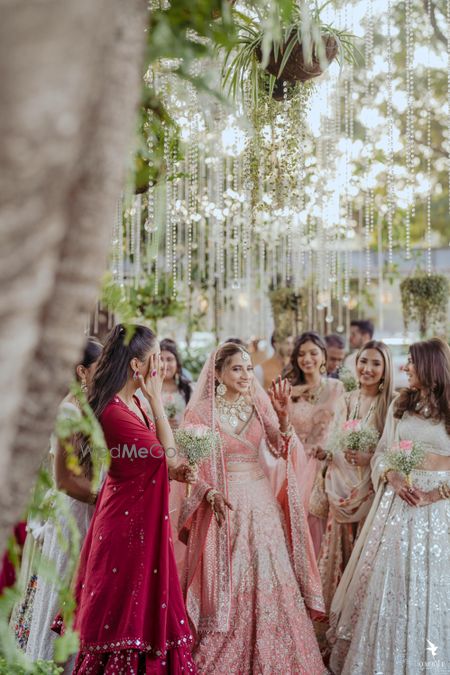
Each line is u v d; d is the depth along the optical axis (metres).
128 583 2.95
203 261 6.97
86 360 3.44
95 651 2.90
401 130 7.09
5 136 0.79
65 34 0.80
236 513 3.63
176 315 7.27
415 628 3.45
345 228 6.02
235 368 3.82
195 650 3.42
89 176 0.96
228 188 5.41
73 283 0.96
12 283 0.85
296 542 3.72
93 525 3.10
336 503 4.30
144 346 3.28
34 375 0.97
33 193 0.82
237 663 3.41
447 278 6.41
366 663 3.51
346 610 3.72
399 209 6.85
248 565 3.54
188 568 3.58
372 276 7.78
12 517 1.07
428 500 3.59
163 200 2.03
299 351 5.30
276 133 3.47
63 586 1.74
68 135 0.82
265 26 1.85
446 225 10.91
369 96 5.06
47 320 0.96
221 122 4.52
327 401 5.23
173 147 2.10
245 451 3.80
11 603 1.64
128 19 1.00
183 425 3.75
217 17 1.93
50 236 0.86
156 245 2.01
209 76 1.59
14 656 1.65
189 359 7.77
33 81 0.78
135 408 3.36
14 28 0.78
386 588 3.54
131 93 1.00
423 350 3.75
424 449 3.68
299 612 3.54
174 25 1.55
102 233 0.98
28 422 1.00
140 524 2.99
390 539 3.62
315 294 7.00
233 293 7.69
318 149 5.18
